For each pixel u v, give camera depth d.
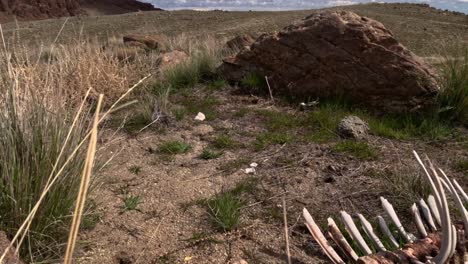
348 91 5.56
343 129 4.59
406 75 5.23
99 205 3.23
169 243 2.85
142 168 3.93
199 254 2.75
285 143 4.45
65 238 2.65
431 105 5.17
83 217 2.85
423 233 2.63
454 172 3.81
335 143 4.43
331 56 5.62
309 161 4.03
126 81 5.92
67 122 3.13
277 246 2.84
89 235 2.87
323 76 5.69
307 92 5.81
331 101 5.59
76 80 5.23
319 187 3.58
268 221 3.12
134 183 3.63
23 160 2.54
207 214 3.19
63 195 2.68
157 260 2.68
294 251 2.79
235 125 5.03
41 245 2.50
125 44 11.53
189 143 4.54
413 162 3.96
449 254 2.08
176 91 6.33
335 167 3.88
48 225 2.51
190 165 4.02
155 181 3.68
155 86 6.42
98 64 5.79
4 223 2.48
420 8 63.94
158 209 3.25
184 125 5.02
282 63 6.01
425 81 5.22
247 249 2.80
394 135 4.59
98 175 3.21
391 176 3.67
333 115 5.18
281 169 3.90
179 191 3.52
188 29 36.56
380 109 5.39
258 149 4.34
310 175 3.78
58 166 2.61
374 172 3.78
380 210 3.22
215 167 3.97
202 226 3.05
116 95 5.63
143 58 8.36
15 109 2.74
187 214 3.19
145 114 5.08
